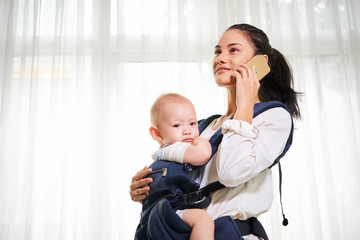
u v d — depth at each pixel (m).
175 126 1.13
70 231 2.18
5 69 2.31
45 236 2.14
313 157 2.25
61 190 2.16
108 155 2.22
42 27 2.41
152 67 2.31
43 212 2.21
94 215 2.15
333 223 2.17
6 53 2.34
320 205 2.24
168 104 1.15
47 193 2.18
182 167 1.02
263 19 2.41
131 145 2.22
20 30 2.40
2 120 2.25
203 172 1.05
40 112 2.30
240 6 2.39
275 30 2.38
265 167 0.99
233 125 0.98
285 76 1.31
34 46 2.35
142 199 1.07
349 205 2.22
